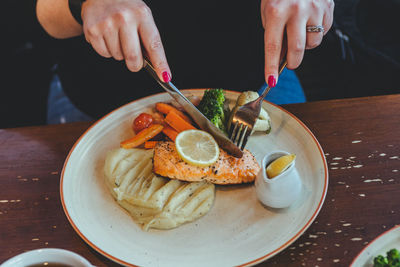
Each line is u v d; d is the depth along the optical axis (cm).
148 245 58
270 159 61
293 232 57
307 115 71
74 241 59
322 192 60
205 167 63
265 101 71
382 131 68
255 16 82
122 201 62
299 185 59
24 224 61
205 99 69
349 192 61
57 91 117
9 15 77
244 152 66
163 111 71
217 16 81
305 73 119
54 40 80
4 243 59
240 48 85
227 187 63
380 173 63
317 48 118
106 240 58
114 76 83
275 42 62
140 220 60
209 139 65
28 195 63
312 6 64
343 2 109
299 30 62
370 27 102
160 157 65
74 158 66
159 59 63
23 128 72
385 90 98
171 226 59
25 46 95
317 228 59
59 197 63
